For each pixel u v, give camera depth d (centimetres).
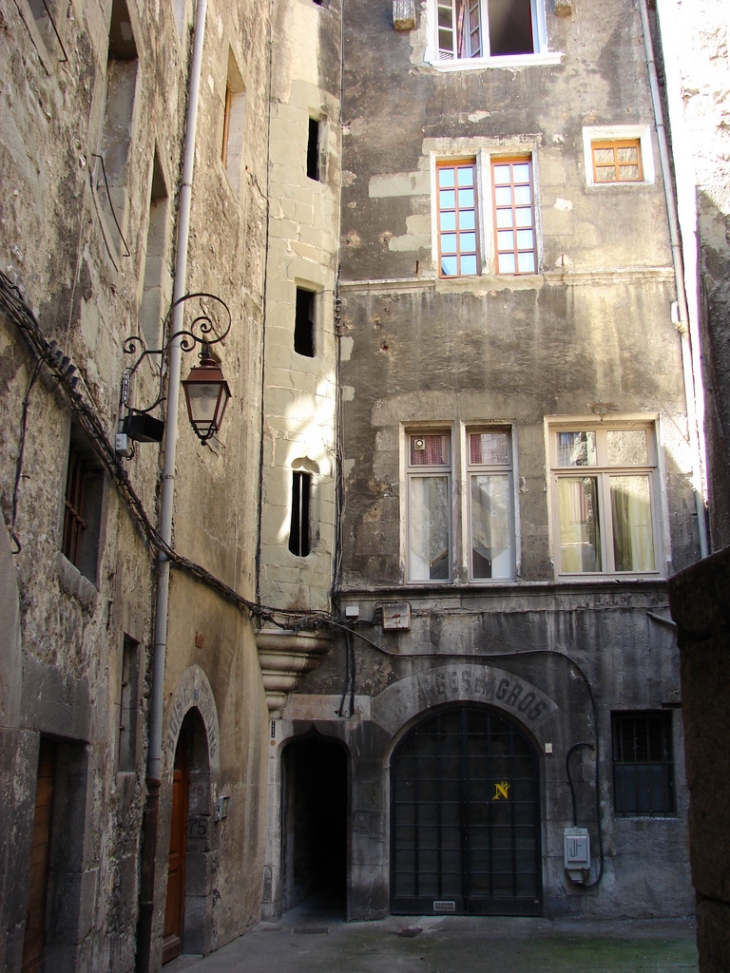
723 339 663
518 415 1273
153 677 816
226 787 1010
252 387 1200
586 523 1249
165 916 869
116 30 767
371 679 1201
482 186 1381
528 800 1162
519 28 1505
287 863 1200
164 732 829
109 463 691
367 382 1309
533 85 1411
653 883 1110
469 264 1363
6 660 471
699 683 341
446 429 1298
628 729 1172
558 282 1315
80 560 669
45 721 546
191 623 920
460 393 1290
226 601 1043
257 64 1316
